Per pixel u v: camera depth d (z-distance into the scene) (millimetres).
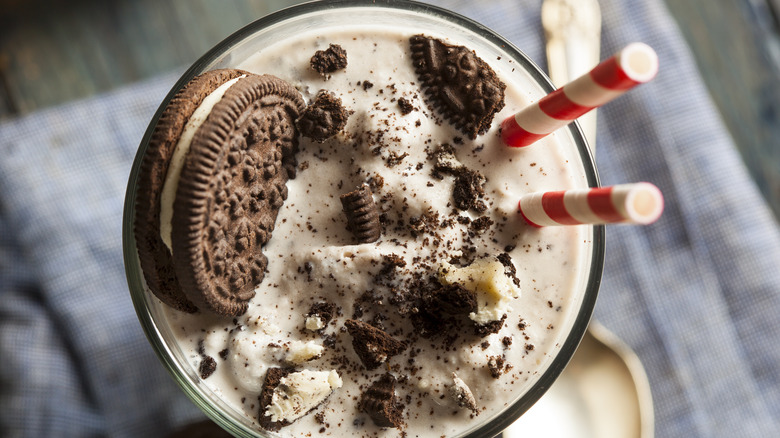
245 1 293
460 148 214
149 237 189
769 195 304
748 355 275
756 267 276
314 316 207
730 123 304
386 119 212
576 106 191
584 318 214
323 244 211
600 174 279
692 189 279
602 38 282
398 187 210
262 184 202
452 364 209
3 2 285
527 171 216
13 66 286
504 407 211
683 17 304
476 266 207
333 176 213
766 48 305
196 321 211
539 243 215
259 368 207
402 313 208
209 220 188
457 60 212
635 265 276
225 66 217
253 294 209
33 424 262
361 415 210
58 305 266
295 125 211
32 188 268
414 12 221
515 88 219
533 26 278
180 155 187
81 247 268
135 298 212
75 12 288
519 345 213
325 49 218
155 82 277
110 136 273
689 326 275
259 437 208
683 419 271
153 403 266
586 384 263
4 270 268
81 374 267
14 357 263
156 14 290
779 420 273
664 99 281
